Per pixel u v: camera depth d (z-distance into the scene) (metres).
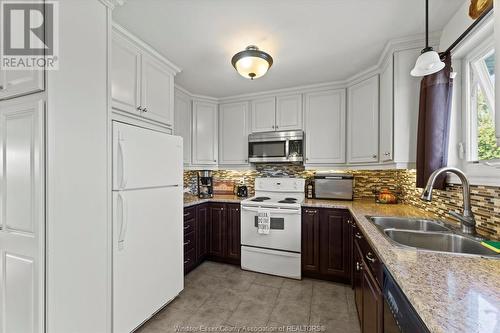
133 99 1.81
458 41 1.49
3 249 1.25
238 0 1.47
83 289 1.32
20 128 1.19
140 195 1.73
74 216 1.26
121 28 1.68
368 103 2.45
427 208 2.05
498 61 0.77
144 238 1.76
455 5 1.52
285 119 3.09
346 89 2.79
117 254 1.53
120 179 1.55
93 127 1.38
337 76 2.67
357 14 1.61
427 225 1.70
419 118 1.79
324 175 2.99
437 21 1.69
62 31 1.20
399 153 1.94
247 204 2.86
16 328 1.21
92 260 1.37
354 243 2.06
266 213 2.71
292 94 3.06
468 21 1.44
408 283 0.79
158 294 1.90
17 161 1.19
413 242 1.46
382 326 1.12
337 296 2.24
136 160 1.68
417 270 0.89
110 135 1.50
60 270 1.19
